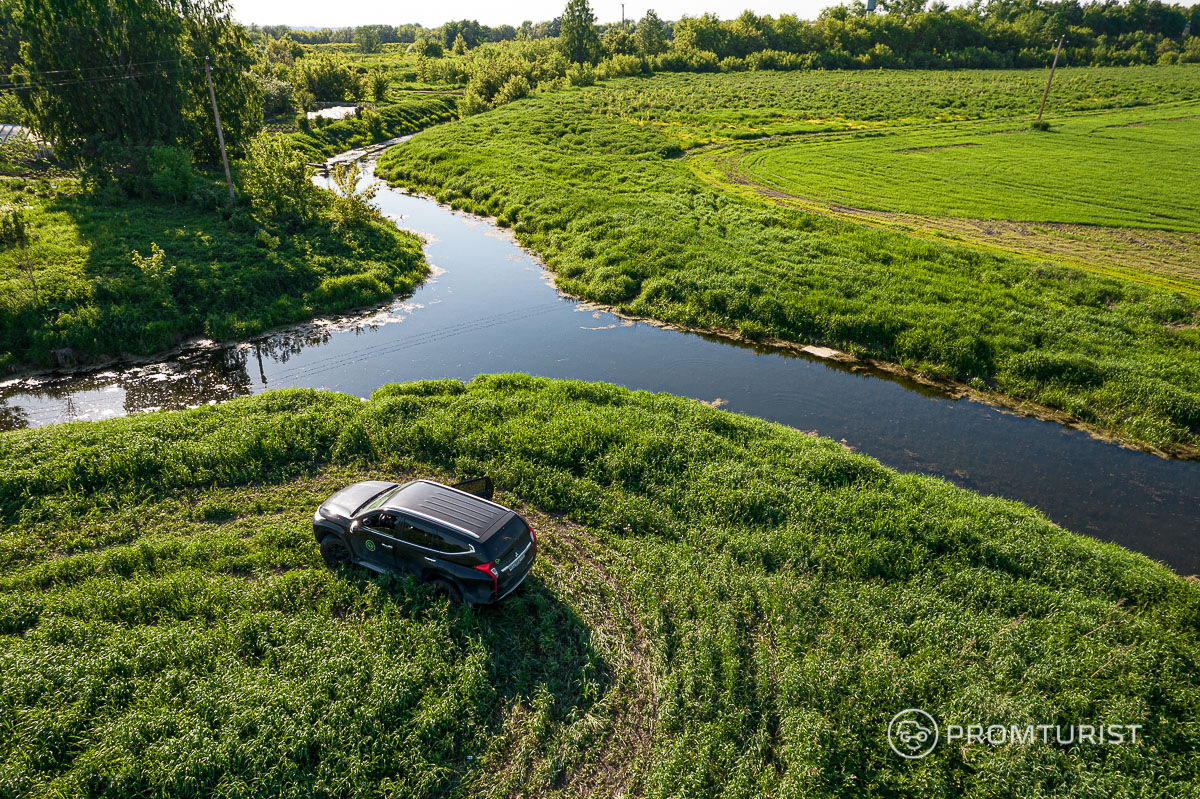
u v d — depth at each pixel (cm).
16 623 1106
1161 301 2975
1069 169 5881
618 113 8875
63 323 2462
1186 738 994
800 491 1614
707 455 1778
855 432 2202
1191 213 4581
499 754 943
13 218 2816
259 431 1775
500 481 1653
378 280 3309
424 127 8781
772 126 8106
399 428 1839
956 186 5366
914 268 3447
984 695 1035
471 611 1155
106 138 4050
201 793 845
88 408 2178
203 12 4550
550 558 1391
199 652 1047
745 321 2973
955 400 2425
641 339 2938
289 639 1089
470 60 13675
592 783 917
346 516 1291
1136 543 1689
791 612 1221
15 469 1555
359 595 1208
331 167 6244
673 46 14800
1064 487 1919
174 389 2334
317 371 2531
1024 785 902
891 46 14375
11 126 5325
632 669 1112
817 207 4816
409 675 1020
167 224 3525
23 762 845
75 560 1274
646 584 1297
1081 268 3578
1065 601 1273
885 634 1191
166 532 1423
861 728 1004
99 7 3800
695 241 3762
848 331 2831
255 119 4988
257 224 3603
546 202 4603
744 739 977
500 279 3619
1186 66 14225
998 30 14962
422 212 4909
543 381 2291
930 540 1447
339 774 879
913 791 911
